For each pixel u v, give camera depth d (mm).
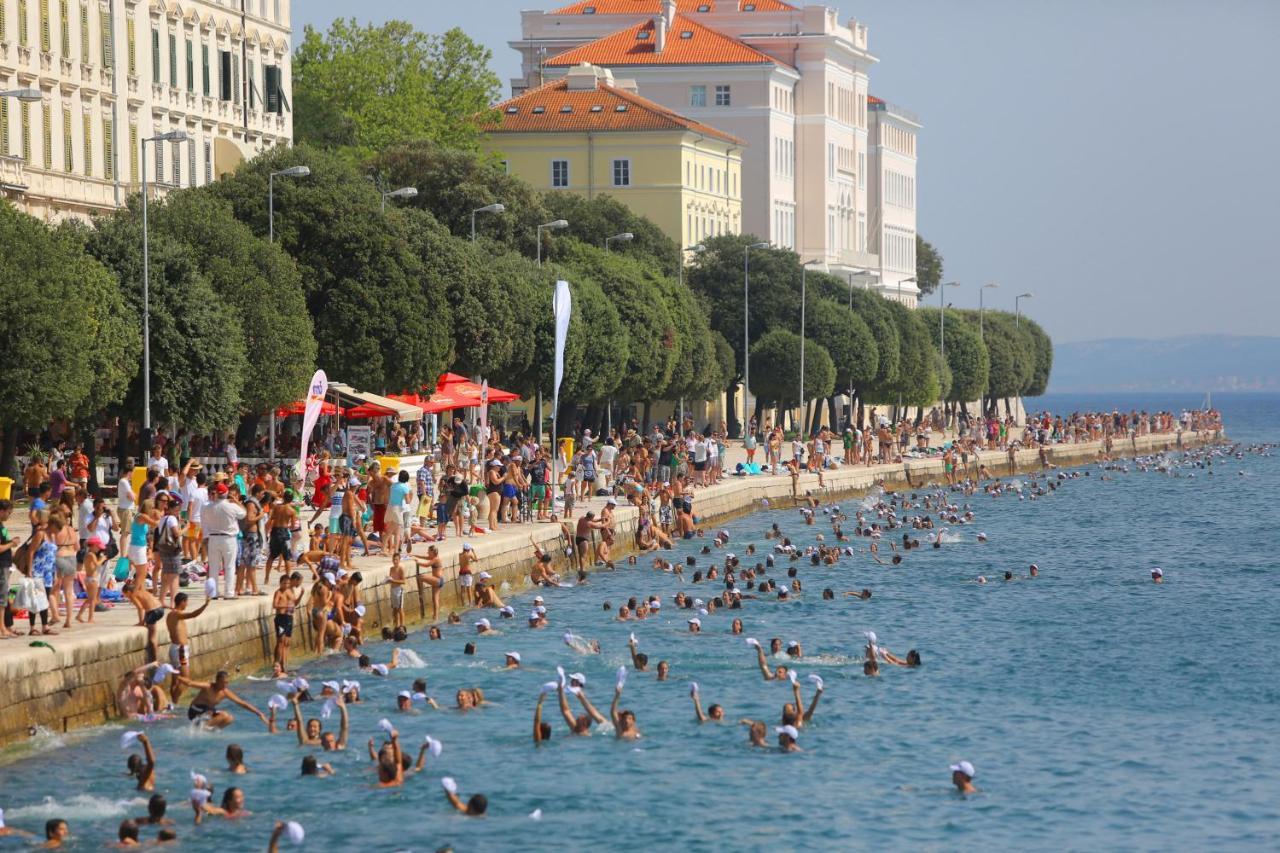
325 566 72312
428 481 103312
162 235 111125
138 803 50844
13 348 93250
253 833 49031
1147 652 80250
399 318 129250
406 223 138250
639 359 174500
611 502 113875
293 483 102688
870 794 54625
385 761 53562
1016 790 55562
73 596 64625
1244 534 141125
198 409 108375
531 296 153500
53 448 111812
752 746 59469
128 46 139625
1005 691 70312
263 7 166625
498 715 62594
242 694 63469
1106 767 58562
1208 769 58562
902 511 158500
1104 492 192500
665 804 52781
